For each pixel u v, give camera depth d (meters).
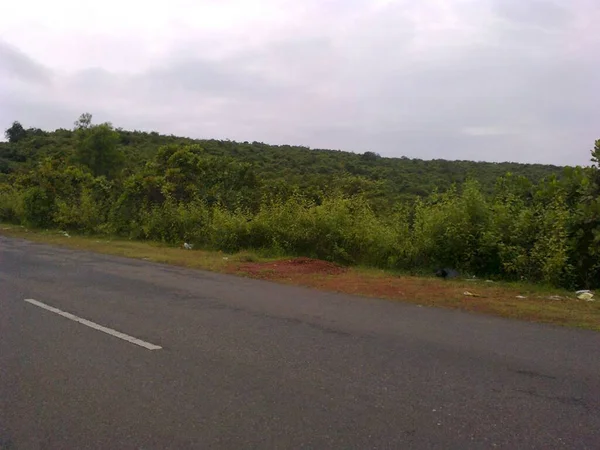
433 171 46.97
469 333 6.69
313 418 4.10
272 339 6.25
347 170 46.16
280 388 4.70
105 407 4.27
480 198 12.02
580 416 4.22
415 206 13.30
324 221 14.15
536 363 5.52
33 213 23.89
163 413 4.16
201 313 7.59
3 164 46.28
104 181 23.16
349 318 7.41
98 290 9.24
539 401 4.51
